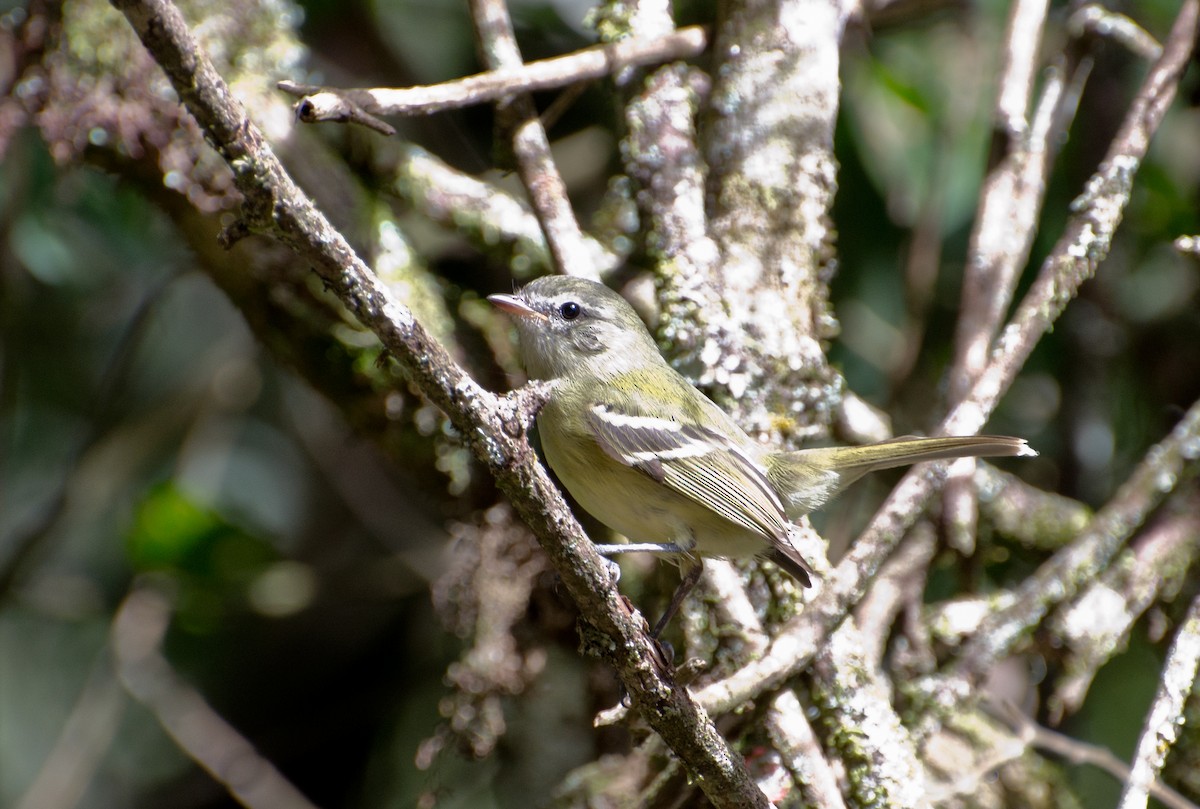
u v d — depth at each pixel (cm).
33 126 912
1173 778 827
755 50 824
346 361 827
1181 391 995
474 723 786
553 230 773
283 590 1021
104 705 977
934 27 1029
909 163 982
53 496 994
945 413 809
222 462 1088
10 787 1034
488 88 728
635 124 811
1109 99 1002
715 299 755
